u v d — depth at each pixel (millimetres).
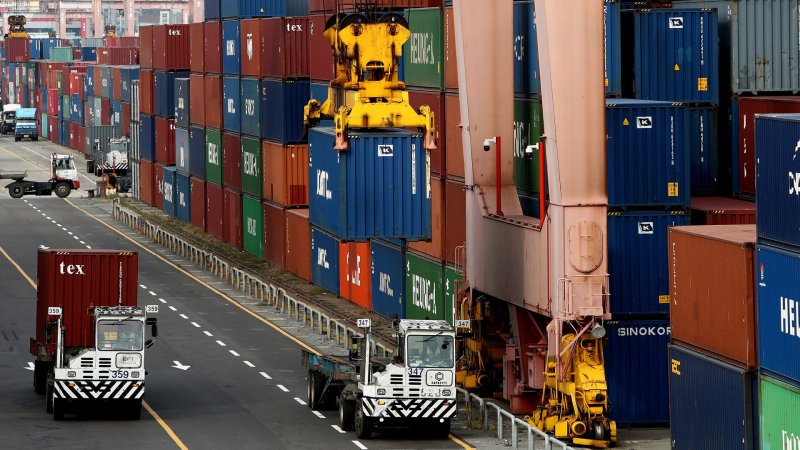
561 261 125750
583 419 125000
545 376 130625
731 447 100062
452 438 129250
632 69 140000
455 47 153375
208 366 167375
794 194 91812
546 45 124938
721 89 143625
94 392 134875
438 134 163625
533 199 141250
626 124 128500
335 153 145750
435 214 166250
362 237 143250
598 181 125438
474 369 151125
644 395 129750
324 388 140000
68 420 137750
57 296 140125
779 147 93812
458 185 157375
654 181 128875
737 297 99188
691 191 141125
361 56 145625
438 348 127750
